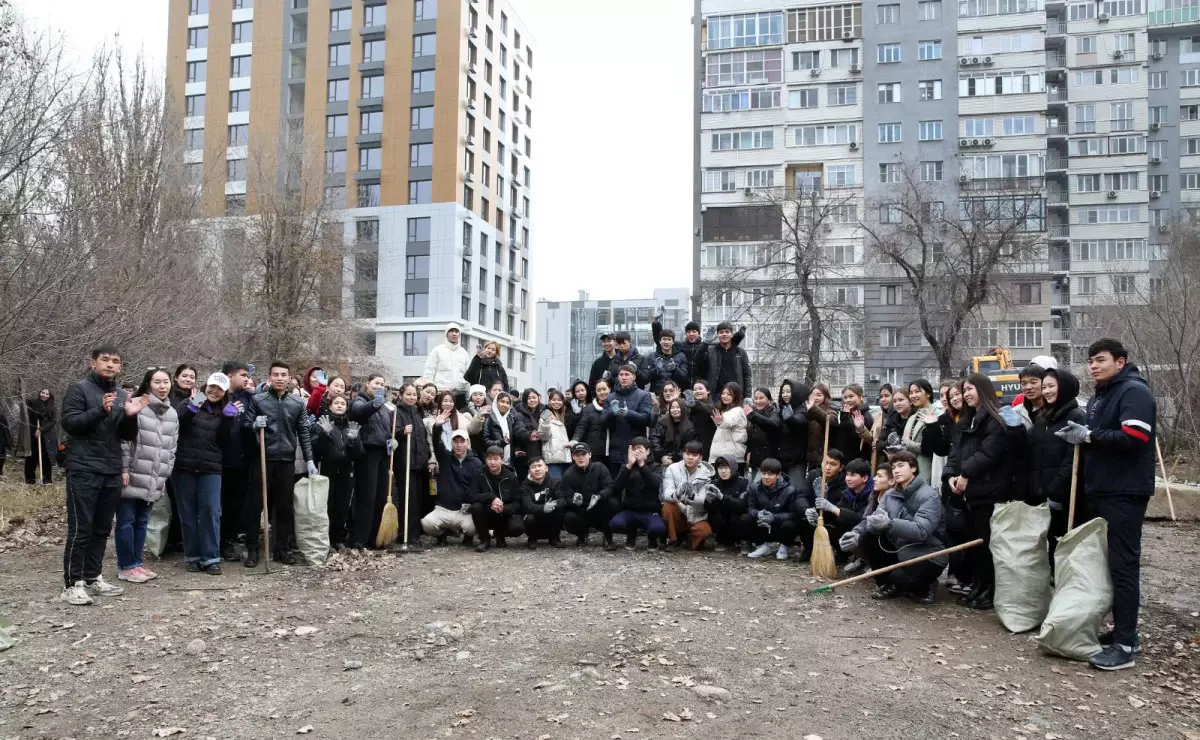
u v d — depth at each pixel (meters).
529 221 58.94
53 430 14.84
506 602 6.52
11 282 12.14
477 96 48.69
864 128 41.66
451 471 9.04
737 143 42.81
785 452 8.95
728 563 8.20
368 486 8.47
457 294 45.94
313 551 7.79
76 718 4.22
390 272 46.31
